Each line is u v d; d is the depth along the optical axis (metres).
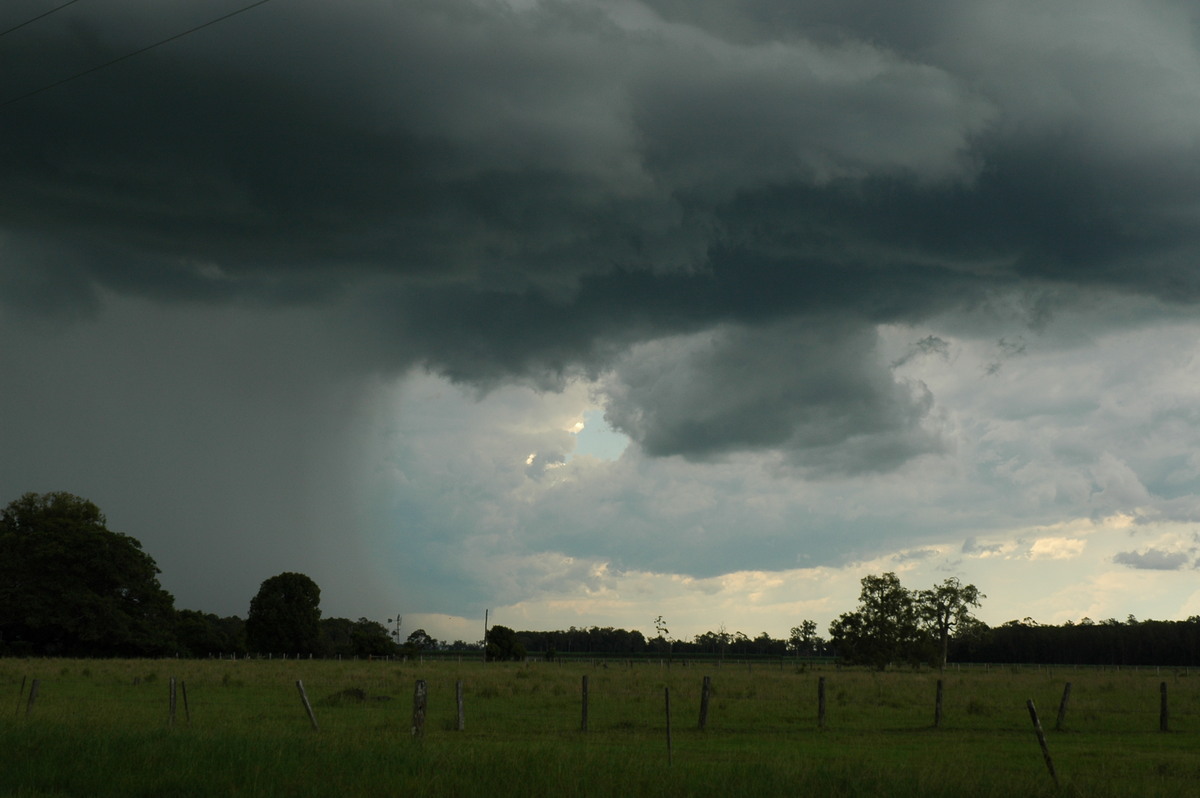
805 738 24.70
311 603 128.62
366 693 35.31
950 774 15.25
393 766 15.24
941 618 103.88
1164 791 15.41
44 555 95.62
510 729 25.53
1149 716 32.22
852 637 102.56
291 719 26.97
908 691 47.69
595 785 14.16
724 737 24.72
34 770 15.25
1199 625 161.75
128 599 102.38
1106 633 164.75
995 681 64.81
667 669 85.19
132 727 20.47
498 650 125.38
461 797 13.62
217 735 18.42
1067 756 21.55
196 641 118.44
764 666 119.00
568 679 55.12
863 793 14.10
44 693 37.62
